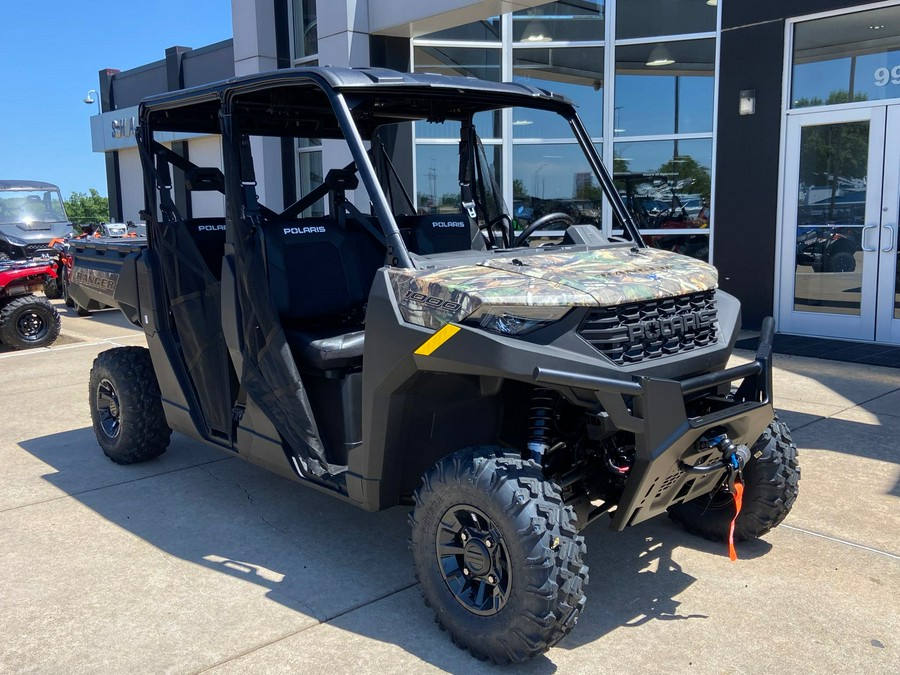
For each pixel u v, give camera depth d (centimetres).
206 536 376
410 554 354
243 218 349
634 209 925
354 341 338
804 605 302
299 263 365
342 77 304
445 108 405
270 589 322
